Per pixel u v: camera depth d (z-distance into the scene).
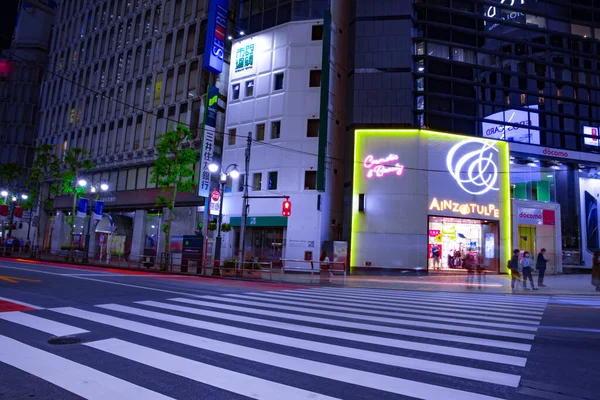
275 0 33.47
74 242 45.00
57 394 3.95
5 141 62.62
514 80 32.88
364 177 29.41
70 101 49.62
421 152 29.27
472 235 30.56
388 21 31.11
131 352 5.52
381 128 29.69
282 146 30.55
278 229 30.09
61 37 54.25
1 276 16.05
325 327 7.79
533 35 34.28
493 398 4.11
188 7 39.47
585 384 4.64
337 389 4.27
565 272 31.27
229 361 5.23
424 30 31.56
